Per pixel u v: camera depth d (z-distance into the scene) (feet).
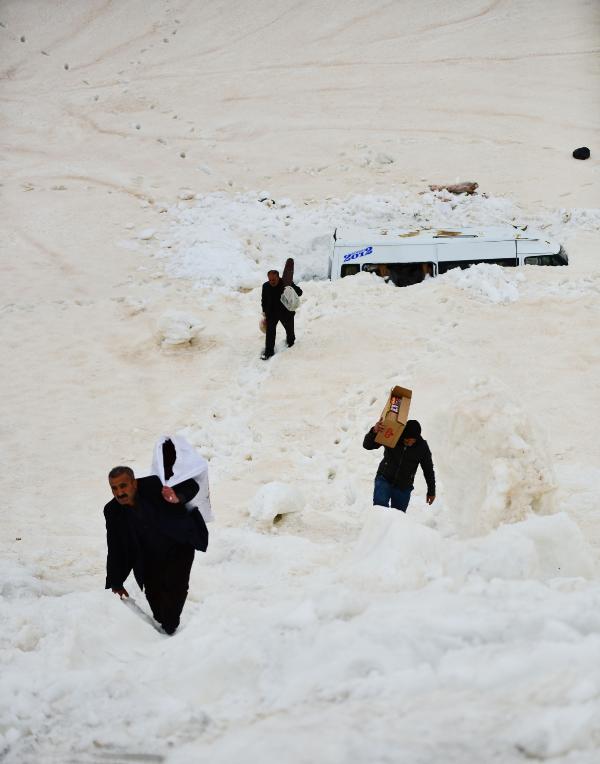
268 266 128.16
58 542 53.88
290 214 149.48
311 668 21.36
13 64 254.06
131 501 30.35
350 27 263.29
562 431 69.87
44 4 295.89
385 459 47.85
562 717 15.64
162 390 84.12
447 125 195.42
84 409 80.64
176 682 22.91
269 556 45.57
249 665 22.58
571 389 76.38
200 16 281.95
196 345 93.09
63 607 33.55
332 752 16.21
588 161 172.14
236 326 98.78
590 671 17.39
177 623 31.81
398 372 82.33
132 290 117.91
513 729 15.80
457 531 38.34
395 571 28.30
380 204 150.41
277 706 19.76
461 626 21.45
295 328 94.48
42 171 175.01
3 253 136.67
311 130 196.13
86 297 116.47
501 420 36.40
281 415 77.00
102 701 22.52
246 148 187.62
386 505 47.91
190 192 159.53
